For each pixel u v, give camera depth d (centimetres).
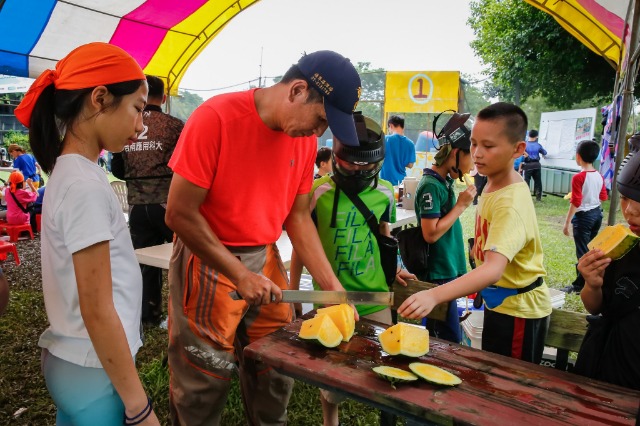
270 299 174
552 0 620
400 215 514
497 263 170
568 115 1463
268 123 181
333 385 139
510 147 183
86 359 136
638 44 459
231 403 296
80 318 135
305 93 166
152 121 388
